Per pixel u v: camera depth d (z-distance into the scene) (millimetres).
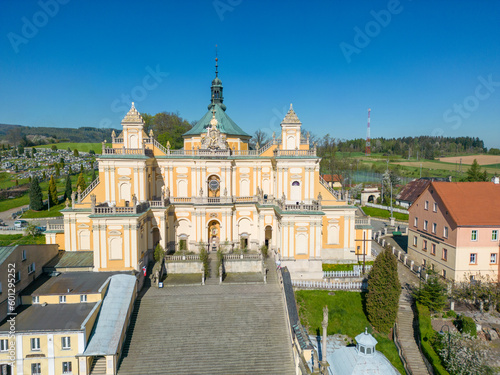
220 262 45125
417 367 33312
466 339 32750
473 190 49281
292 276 45656
